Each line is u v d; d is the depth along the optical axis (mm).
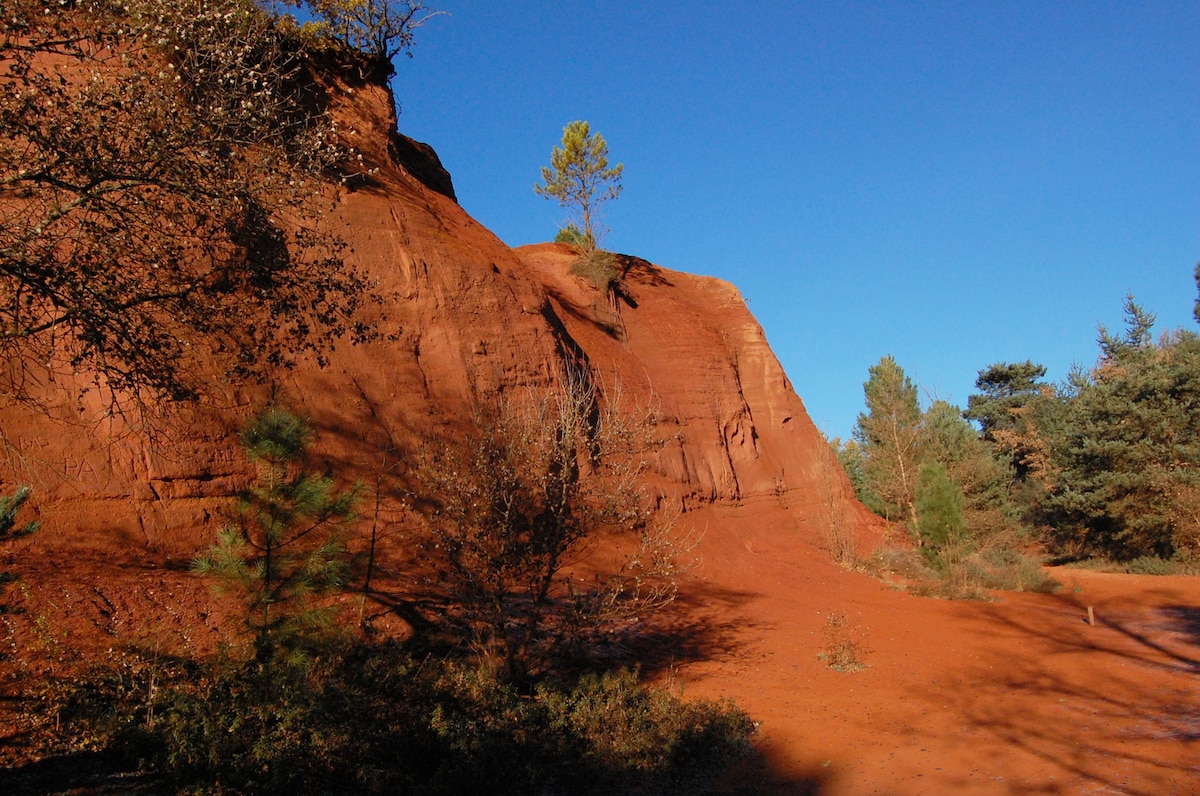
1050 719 10844
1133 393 36531
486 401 18031
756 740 10062
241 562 8414
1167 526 34375
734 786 8570
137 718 7352
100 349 7043
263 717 7246
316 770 7000
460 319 19000
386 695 8414
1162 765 8617
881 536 34031
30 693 7348
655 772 8586
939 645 16188
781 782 8688
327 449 14352
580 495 11648
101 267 7273
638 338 32406
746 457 32000
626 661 13172
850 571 27297
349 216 18016
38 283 6934
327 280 9070
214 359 12477
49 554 9789
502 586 10930
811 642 15820
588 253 34062
